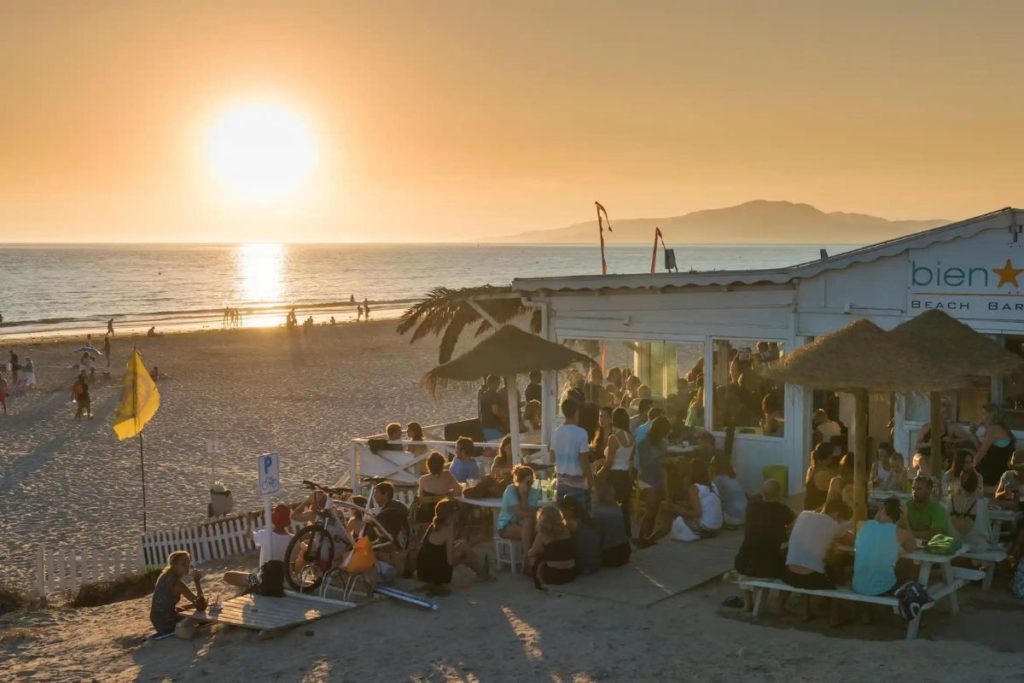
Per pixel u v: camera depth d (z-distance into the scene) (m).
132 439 27.95
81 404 32.09
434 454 12.05
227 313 79.56
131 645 9.91
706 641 8.77
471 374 12.06
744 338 14.24
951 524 9.98
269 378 42.06
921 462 11.52
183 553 10.20
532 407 17.91
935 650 8.11
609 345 15.54
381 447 15.55
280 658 8.97
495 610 9.91
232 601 10.47
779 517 9.37
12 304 112.69
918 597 8.49
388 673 8.46
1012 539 10.52
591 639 8.96
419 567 10.54
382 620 9.80
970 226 12.41
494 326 17.41
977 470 11.28
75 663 9.45
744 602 9.59
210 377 42.47
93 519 19.25
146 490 21.58
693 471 12.41
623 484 11.99
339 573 10.71
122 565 14.66
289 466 23.84
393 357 50.88
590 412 14.41
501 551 11.33
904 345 9.20
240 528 15.95
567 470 11.23
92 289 145.88
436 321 17.61
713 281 14.26
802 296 13.75
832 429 14.11
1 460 25.23
